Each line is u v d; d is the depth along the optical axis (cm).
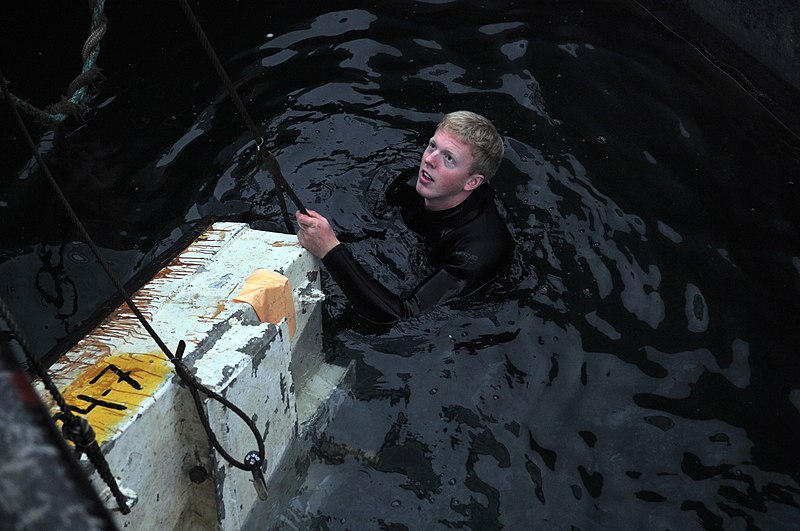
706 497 312
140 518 260
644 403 348
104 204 445
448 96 515
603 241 426
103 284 403
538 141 486
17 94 514
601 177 463
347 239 424
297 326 334
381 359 365
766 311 392
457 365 362
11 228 430
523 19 576
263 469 298
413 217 433
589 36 564
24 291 398
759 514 305
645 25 580
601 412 344
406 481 315
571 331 379
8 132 489
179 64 539
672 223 436
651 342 376
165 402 259
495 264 402
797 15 491
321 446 329
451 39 559
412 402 346
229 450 272
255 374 278
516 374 359
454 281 395
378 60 541
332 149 479
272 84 523
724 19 545
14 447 71
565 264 413
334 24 570
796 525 302
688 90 528
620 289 401
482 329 379
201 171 464
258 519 300
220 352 274
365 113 503
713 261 417
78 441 205
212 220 353
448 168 398
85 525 70
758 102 530
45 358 276
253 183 457
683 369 363
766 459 326
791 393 354
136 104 509
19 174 461
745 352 371
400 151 478
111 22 573
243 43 556
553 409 345
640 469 322
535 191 454
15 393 74
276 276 311
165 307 296
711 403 349
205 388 254
